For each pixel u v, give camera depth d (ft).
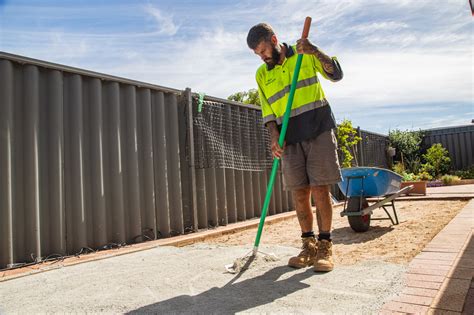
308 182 9.12
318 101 8.84
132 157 14.84
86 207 13.33
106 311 6.47
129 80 14.96
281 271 8.52
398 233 13.35
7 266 10.94
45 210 12.19
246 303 6.48
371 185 14.60
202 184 17.84
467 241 10.14
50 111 12.54
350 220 14.24
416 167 49.60
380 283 7.06
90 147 13.67
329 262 8.34
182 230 16.39
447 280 6.88
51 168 12.38
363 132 40.73
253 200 21.50
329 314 5.72
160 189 15.93
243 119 21.44
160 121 16.25
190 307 6.43
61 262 11.39
